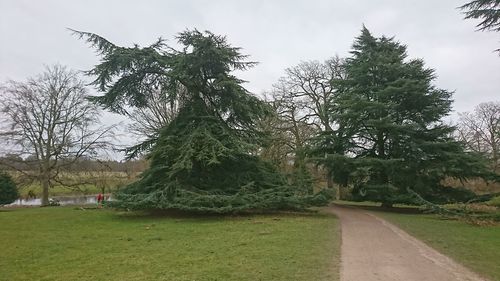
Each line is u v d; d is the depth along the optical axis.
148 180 19.94
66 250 10.21
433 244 10.91
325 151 26.64
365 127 25.11
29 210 22.86
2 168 31.47
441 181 26.47
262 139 21.88
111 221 16.39
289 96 34.94
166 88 21.06
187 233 12.88
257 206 18.08
